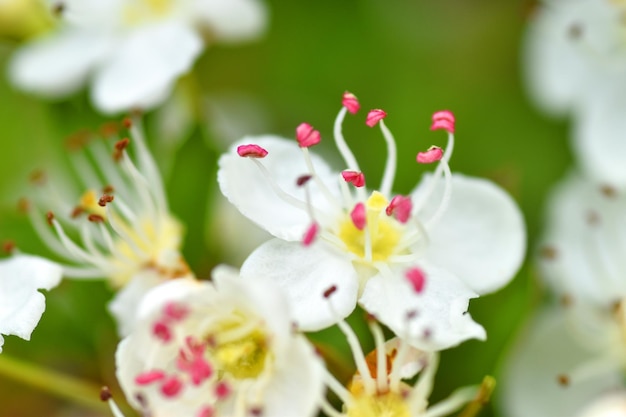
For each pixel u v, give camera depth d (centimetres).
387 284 13
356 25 16
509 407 15
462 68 16
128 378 13
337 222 14
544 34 16
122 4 16
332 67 16
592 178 16
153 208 14
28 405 15
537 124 16
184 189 15
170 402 13
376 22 16
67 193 15
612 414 14
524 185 16
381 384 13
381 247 13
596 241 15
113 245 14
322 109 16
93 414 15
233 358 13
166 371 13
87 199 14
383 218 14
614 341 15
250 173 13
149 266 14
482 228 14
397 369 13
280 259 13
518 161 16
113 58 15
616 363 15
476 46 17
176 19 16
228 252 15
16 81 16
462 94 16
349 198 14
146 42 15
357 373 13
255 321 13
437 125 13
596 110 16
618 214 15
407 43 16
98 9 16
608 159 16
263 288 12
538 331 15
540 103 16
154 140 15
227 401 13
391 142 14
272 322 12
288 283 13
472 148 16
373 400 13
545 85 16
